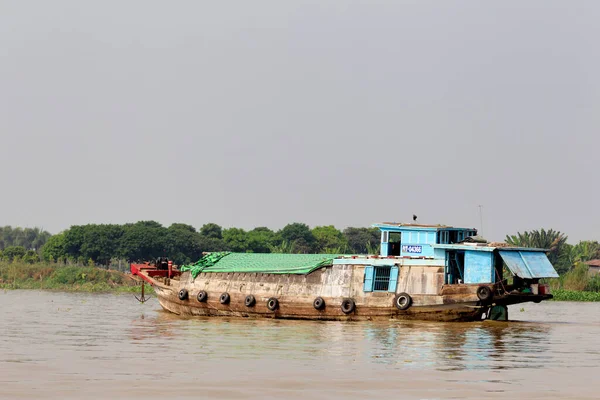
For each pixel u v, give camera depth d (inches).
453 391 1181.7
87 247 6254.9
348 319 2210.9
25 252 6205.7
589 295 4239.7
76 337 1835.6
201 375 1286.9
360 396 1138.7
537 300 2156.7
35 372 1306.6
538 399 1136.2
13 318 2370.8
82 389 1159.0
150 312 2647.6
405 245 2277.3
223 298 2381.9
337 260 2241.6
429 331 1968.5
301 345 1684.3
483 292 2080.5
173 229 6683.1
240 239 7003.0
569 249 6328.7
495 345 1724.9
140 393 1136.2
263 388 1184.8
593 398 1146.7
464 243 2190.0
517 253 2166.6
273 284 2315.5
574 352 1636.3
